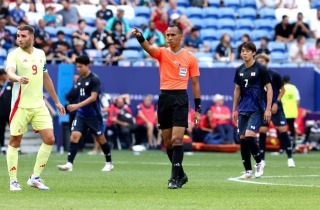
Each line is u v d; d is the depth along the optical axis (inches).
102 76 2878.9
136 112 2878.9
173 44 1352.1
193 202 1143.6
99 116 1859.0
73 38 2984.7
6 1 3233.3
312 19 3690.9
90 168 1953.7
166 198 1196.5
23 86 1294.3
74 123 1859.0
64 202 1132.5
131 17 3503.9
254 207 1088.2
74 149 1854.1
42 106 1311.5
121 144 2876.5
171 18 3312.0
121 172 1809.8
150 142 2842.0
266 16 3649.1
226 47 3159.5
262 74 1619.1
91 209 1050.1
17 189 1309.1
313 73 2938.0
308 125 2869.1
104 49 3061.0
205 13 3575.3
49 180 1540.4
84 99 1863.9
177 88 1348.4
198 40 3267.7
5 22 3080.7
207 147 2805.1
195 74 1371.8
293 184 1480.1
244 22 3563.0
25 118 1299.2
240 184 1472.7
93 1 3577.8
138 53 3134.8
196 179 1603.1
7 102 2529.5
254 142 1625.2
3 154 2539.4
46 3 3442.4
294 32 3430.1
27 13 3304.6
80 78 1870.1
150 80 2893.7
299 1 3779.5
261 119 1631.4
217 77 2908.5
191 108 2827.3
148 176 1679.4
